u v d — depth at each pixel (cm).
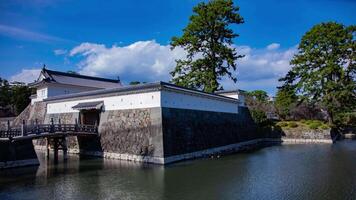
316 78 4325
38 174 1970
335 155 2792
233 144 3566
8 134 2212
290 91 4781
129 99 2711
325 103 4362
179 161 2469
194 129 2816
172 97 2612
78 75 4991
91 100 3091
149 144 2427
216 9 4431
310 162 2406
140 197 1431
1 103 6150
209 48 4638
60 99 3503
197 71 4612
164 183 1695
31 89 5878
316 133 4253
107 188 1599
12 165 2186
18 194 1505
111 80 5544
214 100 3366
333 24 4269
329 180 1744
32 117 4275
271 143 4288
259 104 5925
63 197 1448
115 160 2559
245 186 1622
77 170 2095
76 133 2705
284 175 1902
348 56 4288
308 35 4469
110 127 2805
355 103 4312
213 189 1563
